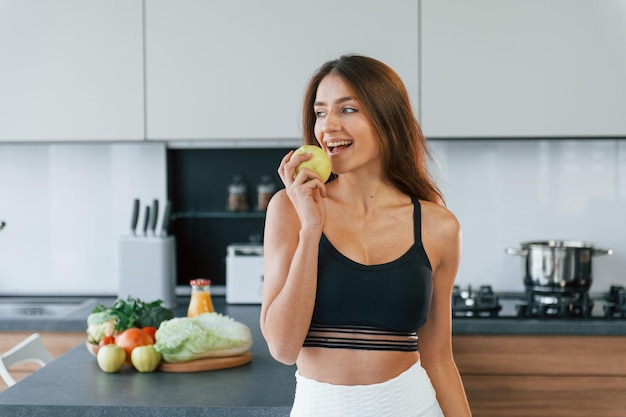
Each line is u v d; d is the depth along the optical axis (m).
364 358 1.62
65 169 4.04
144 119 3.59
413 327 1.67
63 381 2.25
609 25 3.49
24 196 4.05
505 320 3.23
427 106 3.53
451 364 1.82
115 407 1.98
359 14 3.53
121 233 4.05
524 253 3.60
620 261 3.93
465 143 3.96
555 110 3.52
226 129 3.59
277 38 3.55
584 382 3.21
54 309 3.90
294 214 1.68
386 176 1.76
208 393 2.10
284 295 1.57
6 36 3.59
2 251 4.07
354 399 1.61
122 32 3.58
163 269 3.67
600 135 3.52
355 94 1.65
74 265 4.06
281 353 1.60
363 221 1.71
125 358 2.38
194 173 4.13
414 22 3.52
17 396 2.08
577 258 3.48
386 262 1.67
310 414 1.62
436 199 1.84
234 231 4.15
